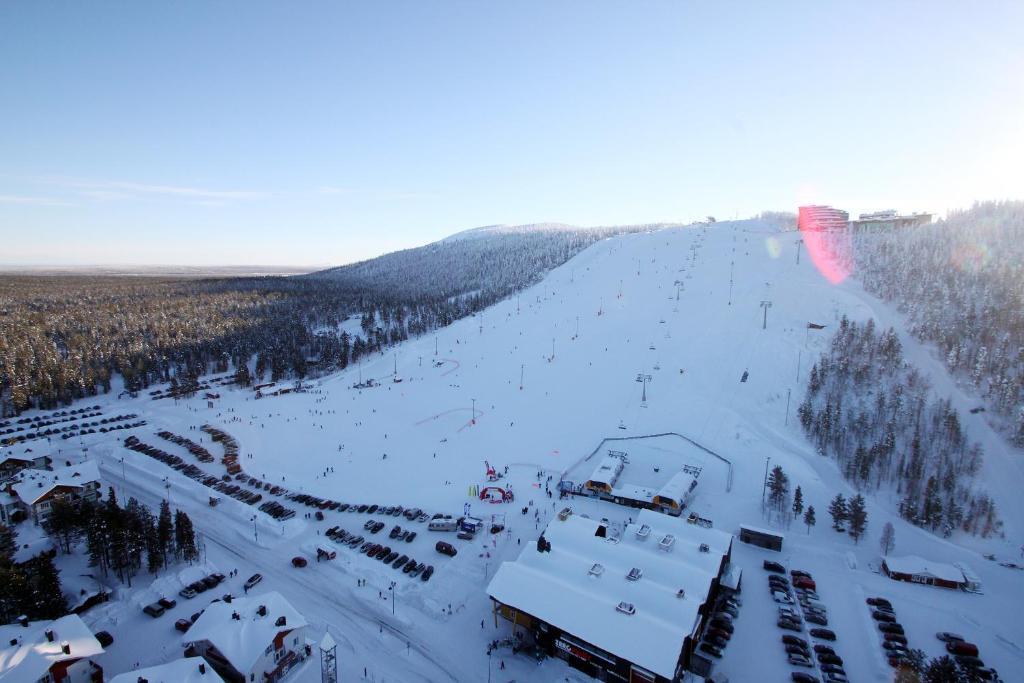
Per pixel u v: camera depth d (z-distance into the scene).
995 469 97.00
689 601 60.34
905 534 86.06
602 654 55.34
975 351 122.19
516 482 105.56
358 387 182.50
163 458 119.50
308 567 76.44
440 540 83.12
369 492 102.62
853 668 58.03
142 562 75.75
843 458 106.19
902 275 180.38
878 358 131.62
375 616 65.94
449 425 142.12
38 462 111.31
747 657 59.59
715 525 89.12
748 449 113.12
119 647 59.50
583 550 71.44
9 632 51.62
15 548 74.56
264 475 111.81
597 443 122.31
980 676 56.19
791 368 142.75
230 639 54.59
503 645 60.84
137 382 178.25
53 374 169.38
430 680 55.91
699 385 144.38
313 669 57.22
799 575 74.44
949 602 70.00
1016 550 81.94
